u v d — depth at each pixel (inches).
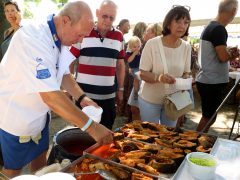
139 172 41.4
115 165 43.1
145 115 83.7
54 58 51.3
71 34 50.7
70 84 66.5
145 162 46.8
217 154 48.7
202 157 44.5
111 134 49.1
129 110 152.1
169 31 77.2
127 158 47.2
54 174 30.7
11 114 55.5
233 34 252.4
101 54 86.3
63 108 45.3
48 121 65.2
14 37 47.8
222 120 165.3
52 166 43.6
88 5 50.2
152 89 80.7
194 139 55.7
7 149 60.6
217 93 107.0
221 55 100.2
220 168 43.7
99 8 84.2
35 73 44.3
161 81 74.4
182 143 53.6
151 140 55.6
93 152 48.9
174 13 74.3
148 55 79.6
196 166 40.2
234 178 40.8
